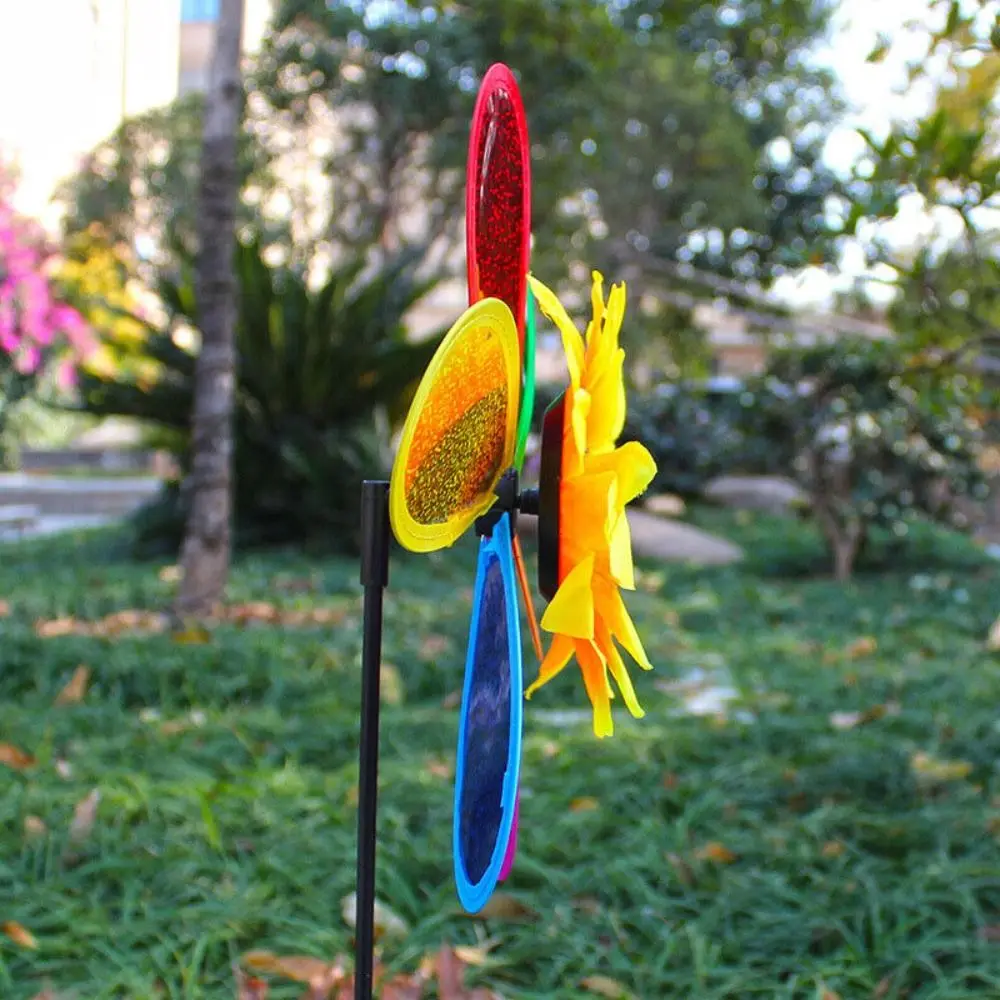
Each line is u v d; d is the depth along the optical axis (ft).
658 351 73.72
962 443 32.04
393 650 18.52
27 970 8.15
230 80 21.65
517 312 4.78
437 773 12.48
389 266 37.35
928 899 9.40
